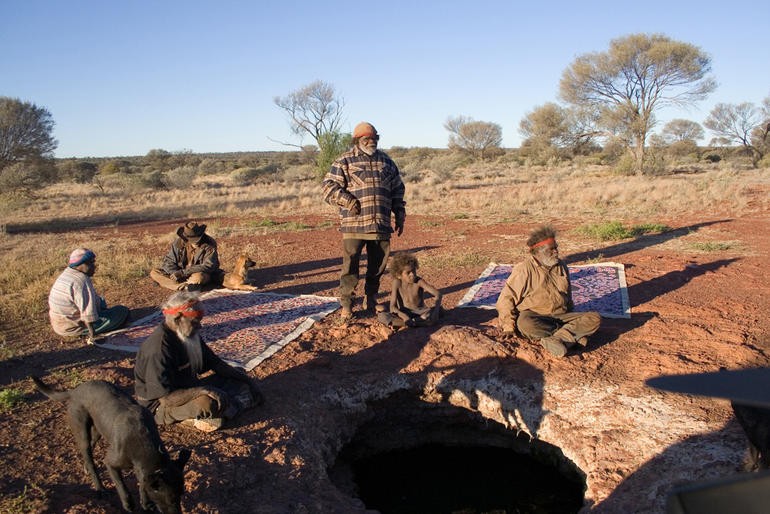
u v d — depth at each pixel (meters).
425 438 6.16
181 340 4.54
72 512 3.65
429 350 6.23
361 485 5.61
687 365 5.61
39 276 10.37
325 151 33.66
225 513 3.88
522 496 5.35
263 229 16.31
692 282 8.41
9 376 5.81
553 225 14.91
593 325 5.98
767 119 47.41
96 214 23.92
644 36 37.31
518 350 6.12
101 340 6.76
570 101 40.97
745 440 4.44
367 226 6.70
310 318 7.29
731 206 17.00
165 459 3.48
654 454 4.55
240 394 5.06
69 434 4.68
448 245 12.42
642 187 22.17
